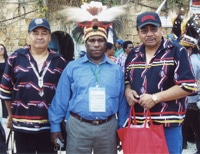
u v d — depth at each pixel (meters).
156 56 3.69
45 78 4.00
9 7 12.90
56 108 3.94
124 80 3.94
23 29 12.91
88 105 3.77
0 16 12.97
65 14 4.19
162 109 3.67
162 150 3.56
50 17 12.29
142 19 3.69
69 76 3.88
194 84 3.62
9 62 4.07
